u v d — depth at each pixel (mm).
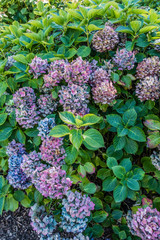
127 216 923
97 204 922
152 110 1083
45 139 835
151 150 1180
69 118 784
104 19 1147
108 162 892
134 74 1091
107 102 964
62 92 911
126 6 1061
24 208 1199
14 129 1036
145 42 1012
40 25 1087
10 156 998
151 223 734
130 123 907
